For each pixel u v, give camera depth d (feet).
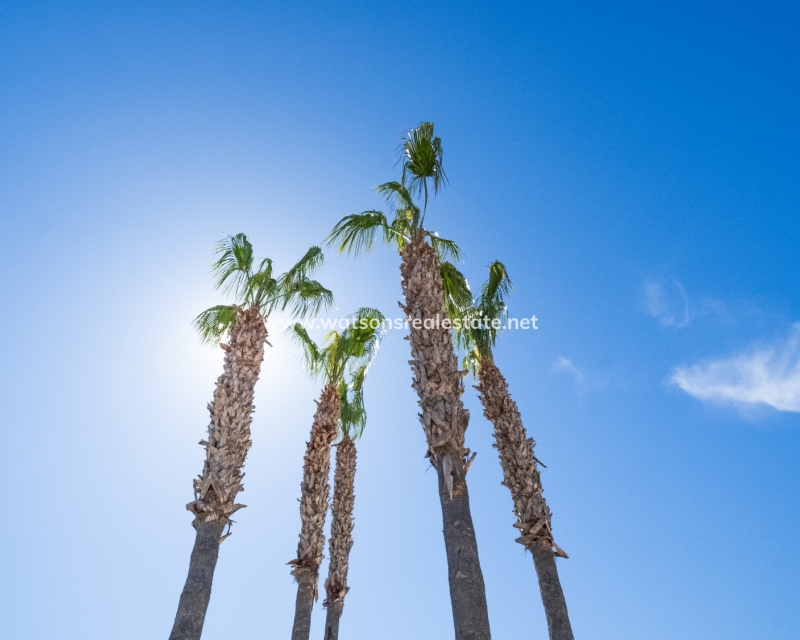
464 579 26.91
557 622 34.42
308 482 54.29
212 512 36.47
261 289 48.01
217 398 40.68
